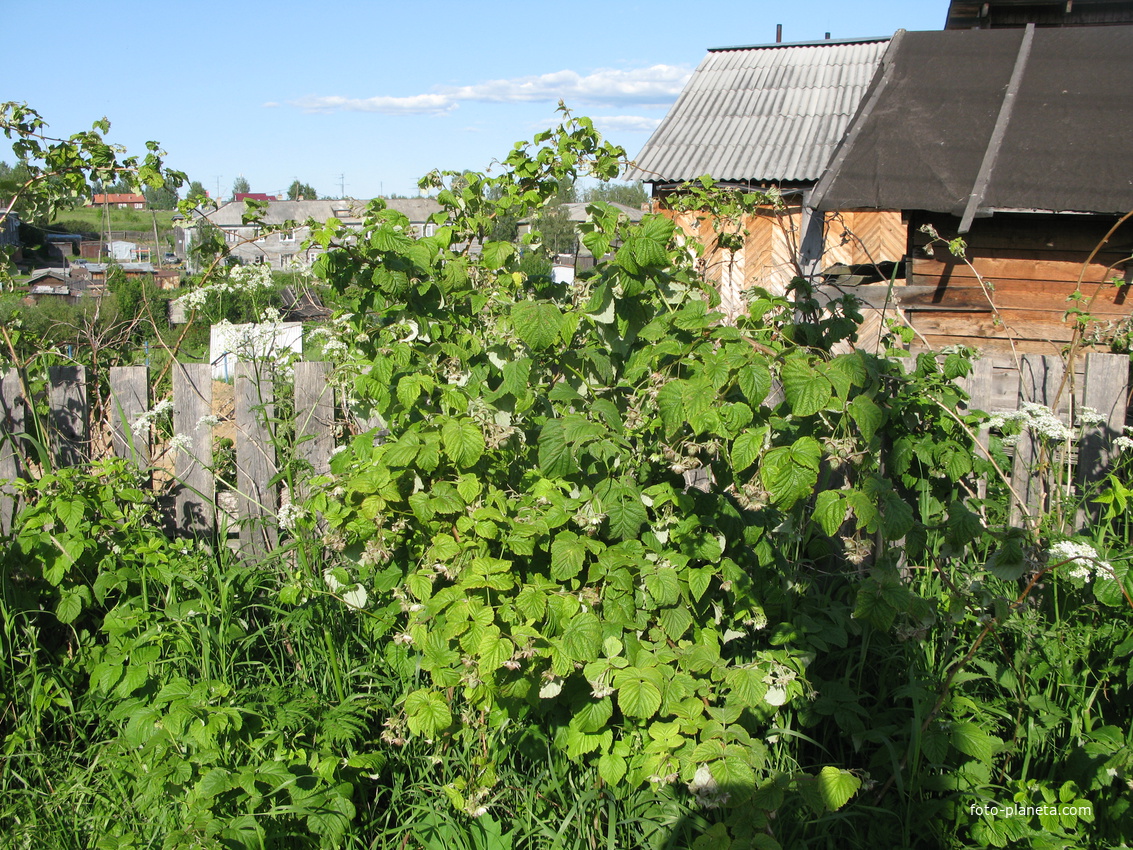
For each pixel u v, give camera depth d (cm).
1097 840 262
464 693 277
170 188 475
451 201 412
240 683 329
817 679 313
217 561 382
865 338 771
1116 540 370
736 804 233
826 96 1362
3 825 284
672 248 381
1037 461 416
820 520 253
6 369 428
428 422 278
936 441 372
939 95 866
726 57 1554
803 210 1132
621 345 318
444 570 262
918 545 286
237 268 430
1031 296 752
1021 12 1192
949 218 761
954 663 299
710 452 269
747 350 263
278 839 255
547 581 261
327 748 274
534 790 279
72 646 356
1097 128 776
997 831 261
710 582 298
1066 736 296
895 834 272
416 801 283
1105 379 417
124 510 371
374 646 339
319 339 431
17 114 442
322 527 396
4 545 350
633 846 269
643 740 262
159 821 270
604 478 287
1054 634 316
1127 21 1163
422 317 327
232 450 435
